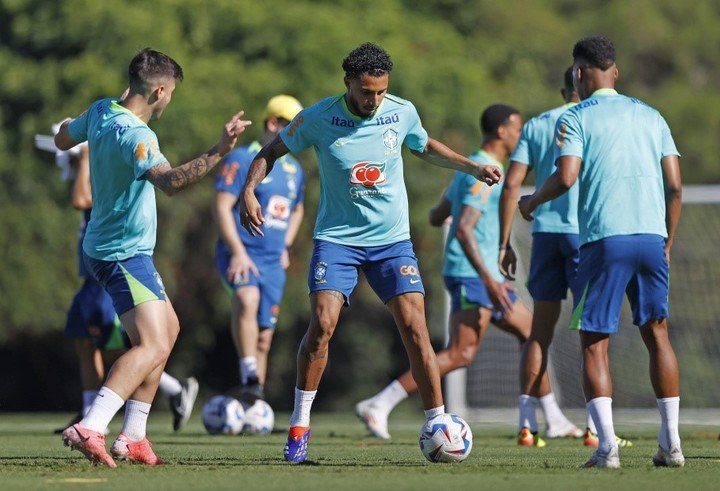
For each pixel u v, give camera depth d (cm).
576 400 4950
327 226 2225
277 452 2577
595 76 2230
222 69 6962
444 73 7275
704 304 5894
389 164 2203
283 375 7844
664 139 2192
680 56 9106
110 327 3322
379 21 7431
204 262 7275
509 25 8294
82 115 2238
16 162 6938
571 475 1909
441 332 7419
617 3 9094
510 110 3148
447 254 3281
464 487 1694
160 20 7038
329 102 2194
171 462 2230
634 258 2103
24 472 1966
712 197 4509
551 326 2947
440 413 2233
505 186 2870
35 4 7062
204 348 7756
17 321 6969
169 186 2003
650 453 2572
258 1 7350
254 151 3619
